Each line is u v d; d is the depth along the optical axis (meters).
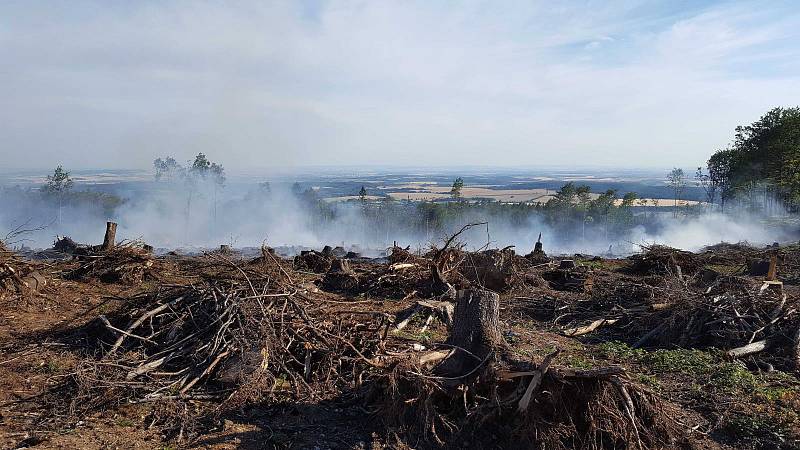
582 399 5.04
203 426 5.26
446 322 9.23
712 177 53.97
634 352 8.22
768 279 11.83
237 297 7.32
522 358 5.46
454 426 5.13
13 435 4.86
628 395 5.02
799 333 8.00
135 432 5.09
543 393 5.03
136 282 11.54
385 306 10.68
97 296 10.23
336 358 6.71
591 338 9.29
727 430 5.57
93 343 7.36
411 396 5.33
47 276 10.98
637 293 11.26
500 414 5.15
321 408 5.78
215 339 6.60
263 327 6.66
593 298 11.48
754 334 8.22
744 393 6.46
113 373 6.11
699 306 9.02
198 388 6.05
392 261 13.62
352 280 12.35
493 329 5.68
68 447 4.70
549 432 4.87
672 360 7.57
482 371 5.35
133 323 7.40
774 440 5.29
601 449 4.94
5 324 8.16
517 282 12.77
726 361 7.60
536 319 10.66
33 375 6.23
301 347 6.88
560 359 7.58
